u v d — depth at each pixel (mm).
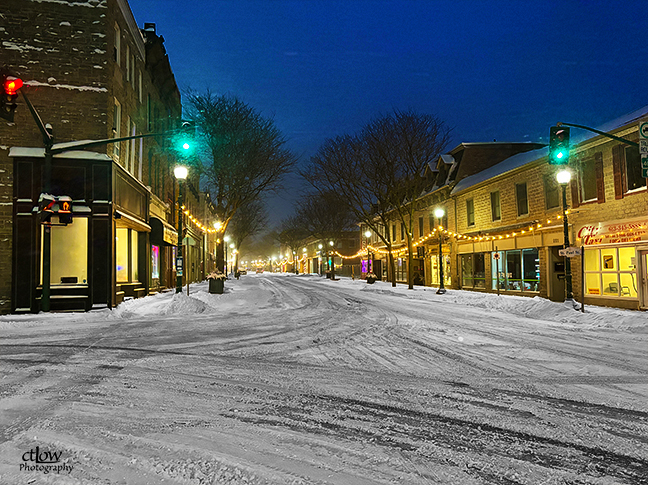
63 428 4102
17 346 8562
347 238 75875
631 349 8359
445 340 9352
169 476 3160
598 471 3316
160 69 23406
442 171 31984
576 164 17875
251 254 174500
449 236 29828
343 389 5555
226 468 3289
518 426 4270
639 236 14852
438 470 3312
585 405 4926
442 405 4926
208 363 7055
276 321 12664
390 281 43094
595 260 17047
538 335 10070
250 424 4273
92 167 15234
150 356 7598
